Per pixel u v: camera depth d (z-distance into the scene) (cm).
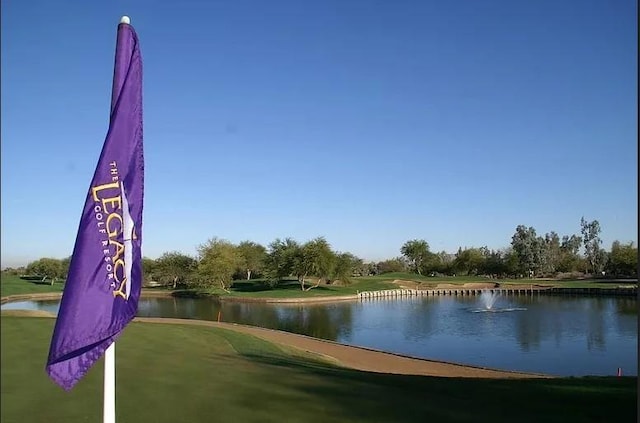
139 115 586
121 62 573
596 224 13725
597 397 1092
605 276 12344
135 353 1684
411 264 15950
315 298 7756
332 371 1484
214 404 1033
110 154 550
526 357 3045
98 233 529
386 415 952
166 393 1123
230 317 5369
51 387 1154
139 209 578
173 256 10481
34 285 10162
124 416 955
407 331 4288
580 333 3997
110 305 526
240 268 11212
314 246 8994
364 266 16600
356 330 4375
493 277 13150
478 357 3061
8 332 1992
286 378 1298
